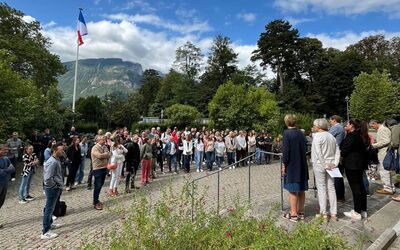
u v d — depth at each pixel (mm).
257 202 7203
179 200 4711
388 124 7852
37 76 32688
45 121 21266
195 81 68688
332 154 5754
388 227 5480
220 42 70438
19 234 6879
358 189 5887
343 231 5059
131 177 11438
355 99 51375
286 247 3234
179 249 3393
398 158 7531
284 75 66188
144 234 3477
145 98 82688
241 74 67000
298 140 5688
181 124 44906
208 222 3992
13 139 13953
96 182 8938
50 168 6699
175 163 15922
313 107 59000
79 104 60750
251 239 3521
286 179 5688
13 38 30422
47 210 6711
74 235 6789
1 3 30609
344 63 62344
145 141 12664
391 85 51812
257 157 18391
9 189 11828
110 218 7984
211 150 16859
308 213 6164
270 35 64500
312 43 66875
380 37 71625
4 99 16078
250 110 28219
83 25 28656
